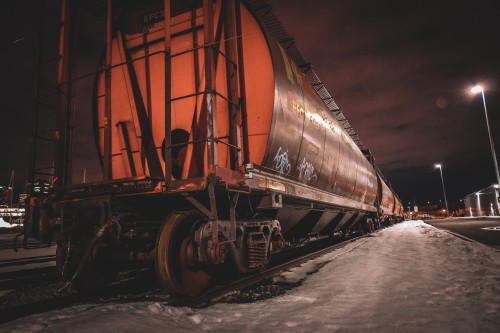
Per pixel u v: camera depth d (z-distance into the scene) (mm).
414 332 2770
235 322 3090
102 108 6023
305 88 6758
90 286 4801
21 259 9594
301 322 3059
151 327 2789
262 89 5160
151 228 4633
